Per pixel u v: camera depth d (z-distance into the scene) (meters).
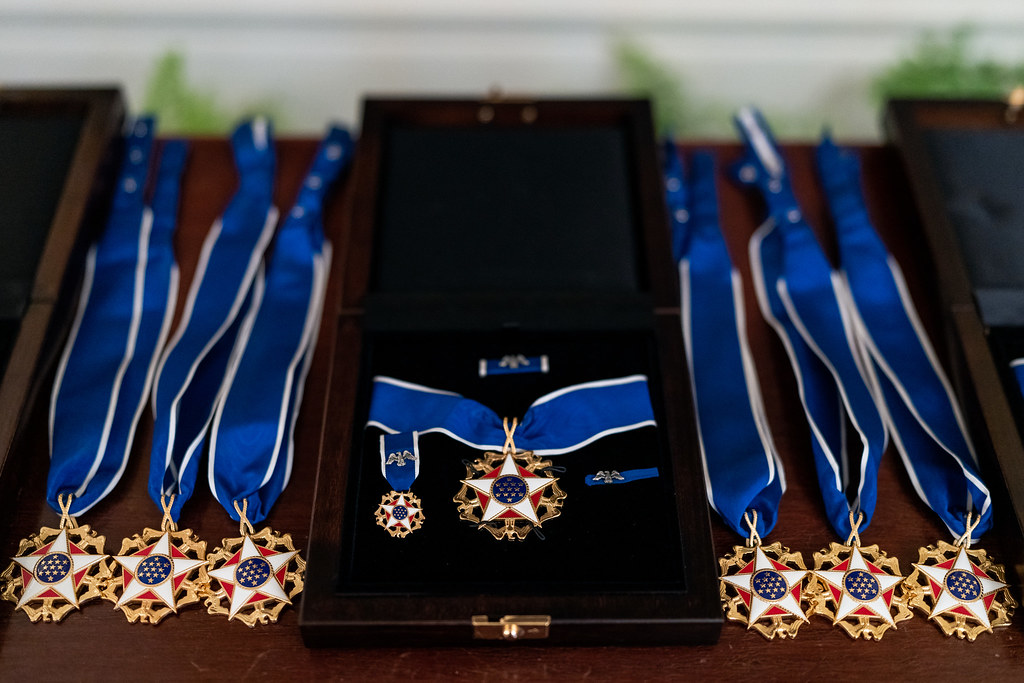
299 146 0.88
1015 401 0.69
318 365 0.75
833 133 1.04
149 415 0.72
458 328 0.72
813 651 0.63
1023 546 0.64
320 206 0.82
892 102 0.86
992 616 0.64
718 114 1.04
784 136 1.04
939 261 0.76
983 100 0.86
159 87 1.01
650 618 0.61
